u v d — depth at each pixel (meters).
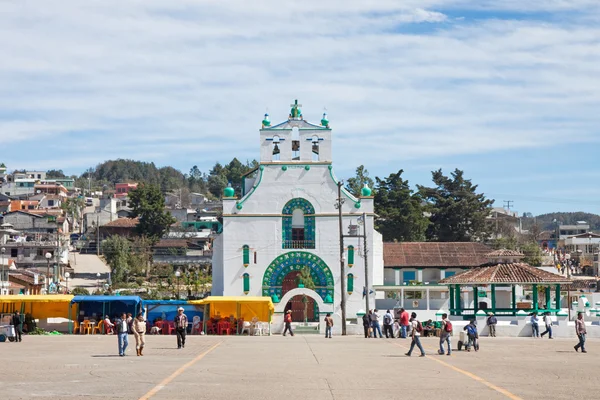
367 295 72.12
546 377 31.50
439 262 93.44
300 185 87.06
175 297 102.50
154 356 41.22
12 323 59.03
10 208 191.25
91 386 27.28
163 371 32.69
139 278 131.75
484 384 28.89
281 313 81.38
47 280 105.44
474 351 46.41
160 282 121.94
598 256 160.50
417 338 42.22
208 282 120.94
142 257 136.25
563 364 37.50
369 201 87.00
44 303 69.06
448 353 42.88
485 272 70.44
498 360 39.72
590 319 74.19
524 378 31.05
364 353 44.34
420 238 141.88
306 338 62.91
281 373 32.25
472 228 148.25
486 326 64.56
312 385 28.12
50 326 69.75
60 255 124.81
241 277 86.06
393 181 145.00
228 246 86.38
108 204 193.50
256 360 39.00
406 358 40.75
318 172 87.19
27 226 156.38
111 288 111.62
